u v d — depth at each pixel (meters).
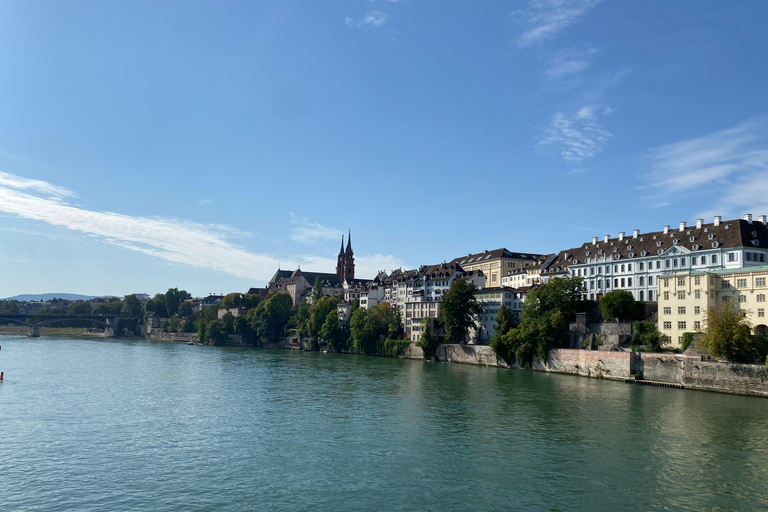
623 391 94.88
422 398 86.38
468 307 161.38
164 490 44.81
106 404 80.19
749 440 60.16
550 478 47.97
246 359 162.62
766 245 124.38
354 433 63.00
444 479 47.59
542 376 118.81
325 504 42.16
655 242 144.75
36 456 53.59
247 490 44.88
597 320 131.25
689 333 107.94
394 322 191.38
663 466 51.28
